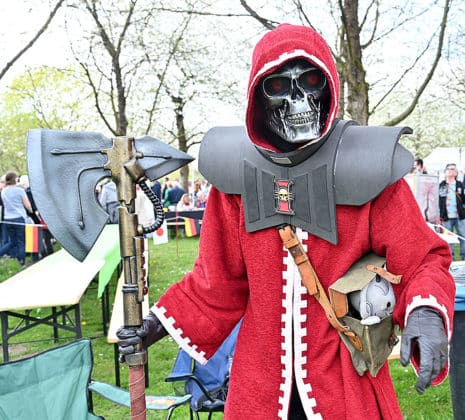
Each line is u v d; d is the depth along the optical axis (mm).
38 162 1430
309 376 1491
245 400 1553
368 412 1455
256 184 1487
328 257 1466
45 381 2596
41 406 2545
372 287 1427
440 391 3775
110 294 7160
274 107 1415
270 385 1526
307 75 1393
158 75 12484
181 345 1608
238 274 1618
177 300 1630
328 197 1409
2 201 9469
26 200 9211
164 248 11398
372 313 1421
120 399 2516
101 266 5262
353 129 1446
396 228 1412
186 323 1606
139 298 1486
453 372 2602
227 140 1565
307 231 1458
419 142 24031
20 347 5184
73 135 1481
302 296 1492
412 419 3367
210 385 2975
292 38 1376
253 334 1587
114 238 6746
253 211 1499
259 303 1533
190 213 9484
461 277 2676
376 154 1372
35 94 18250
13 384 2525
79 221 1436
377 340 1440
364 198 1372
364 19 6383
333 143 1420
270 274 1512
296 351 1490
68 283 4605
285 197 1452
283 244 1494
